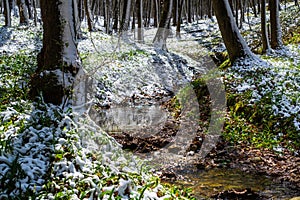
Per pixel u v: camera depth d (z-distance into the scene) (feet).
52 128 16.38
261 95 34.24
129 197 12.92
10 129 16.02
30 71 32.07
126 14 62.34
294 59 52.54
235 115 32.91
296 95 33.42
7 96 21.26
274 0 59.06
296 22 86.63
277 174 21.09
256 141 27.71
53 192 12.65
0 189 12.30
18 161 13.61
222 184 19.45
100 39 68.28
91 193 12.58
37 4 168.14
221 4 46.03
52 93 18.78
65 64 19.24
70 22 19.72
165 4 60.13
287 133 27.86
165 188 15.48
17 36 68.54
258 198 17.44
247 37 84.23
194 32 101.24
